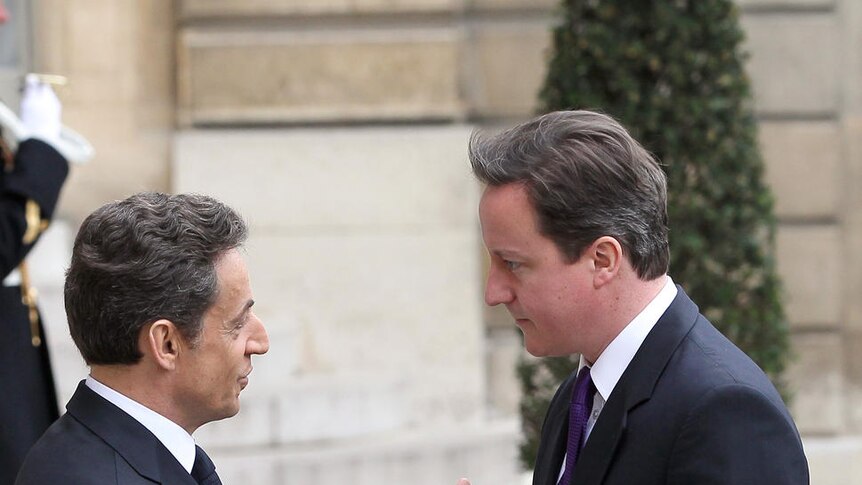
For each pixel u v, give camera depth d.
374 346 8.42
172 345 2.74
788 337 5.66
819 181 8.71
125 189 8.61
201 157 8.45
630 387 2.76
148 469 2.70
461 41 8.69
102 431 2.72
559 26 5.71
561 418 3.11
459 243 8.45
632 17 5.52
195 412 2.82
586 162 2.70
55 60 8.55
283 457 7.19
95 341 2.72
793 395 5.75
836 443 8.60
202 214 2.77
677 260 5.49
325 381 7.82
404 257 8.43
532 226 2.71
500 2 8.80
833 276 8.71
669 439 2.69
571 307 2.76
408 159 8.44
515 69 8.81
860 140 8.71
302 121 8.58
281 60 8.57
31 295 4.64
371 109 8.58
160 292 2.69
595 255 2.73
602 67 5.51
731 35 5.57
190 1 8.58
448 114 8.61
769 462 2.62
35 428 4.52
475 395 8.45
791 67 8.69
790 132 8.70
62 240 8.16
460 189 8.47
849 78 8.69
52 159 4.70
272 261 8.39
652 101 5.48
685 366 2.74
